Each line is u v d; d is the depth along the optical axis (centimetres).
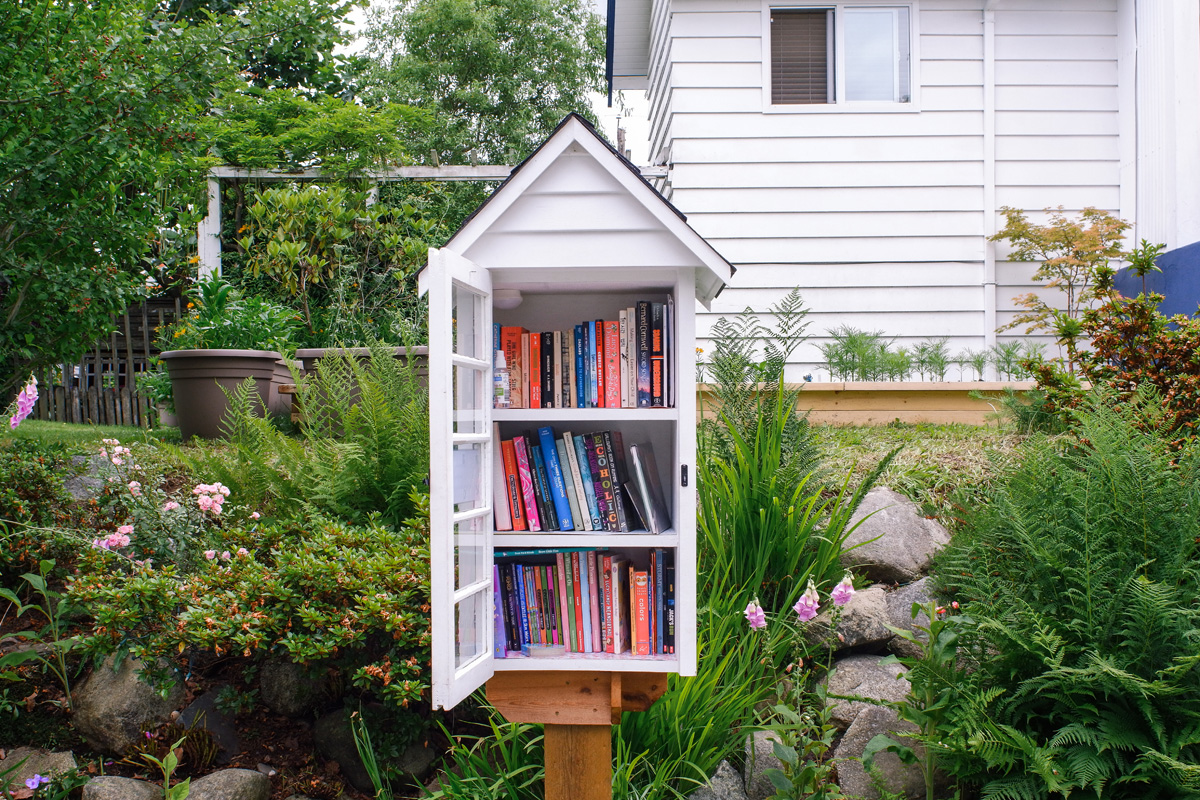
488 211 203
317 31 420
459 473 195
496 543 214
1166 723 204
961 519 341
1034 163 700
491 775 243
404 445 328
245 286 753
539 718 216
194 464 346
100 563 273
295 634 256
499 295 236
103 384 785
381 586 257
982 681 233
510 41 2120
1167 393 361
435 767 266
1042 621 223
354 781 264
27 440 400
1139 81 671
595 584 222
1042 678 220
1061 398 388
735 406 354
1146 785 204
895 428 530
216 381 515
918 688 236
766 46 701
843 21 707
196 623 248
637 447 224
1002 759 206
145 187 402
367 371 414
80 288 362
